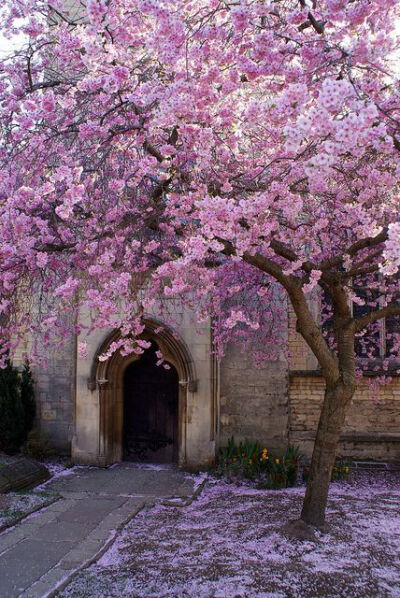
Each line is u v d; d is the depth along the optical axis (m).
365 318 6.38
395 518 6.55
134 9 5.18
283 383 9.93
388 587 4.65
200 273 6.47
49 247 6.25
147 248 6.31
